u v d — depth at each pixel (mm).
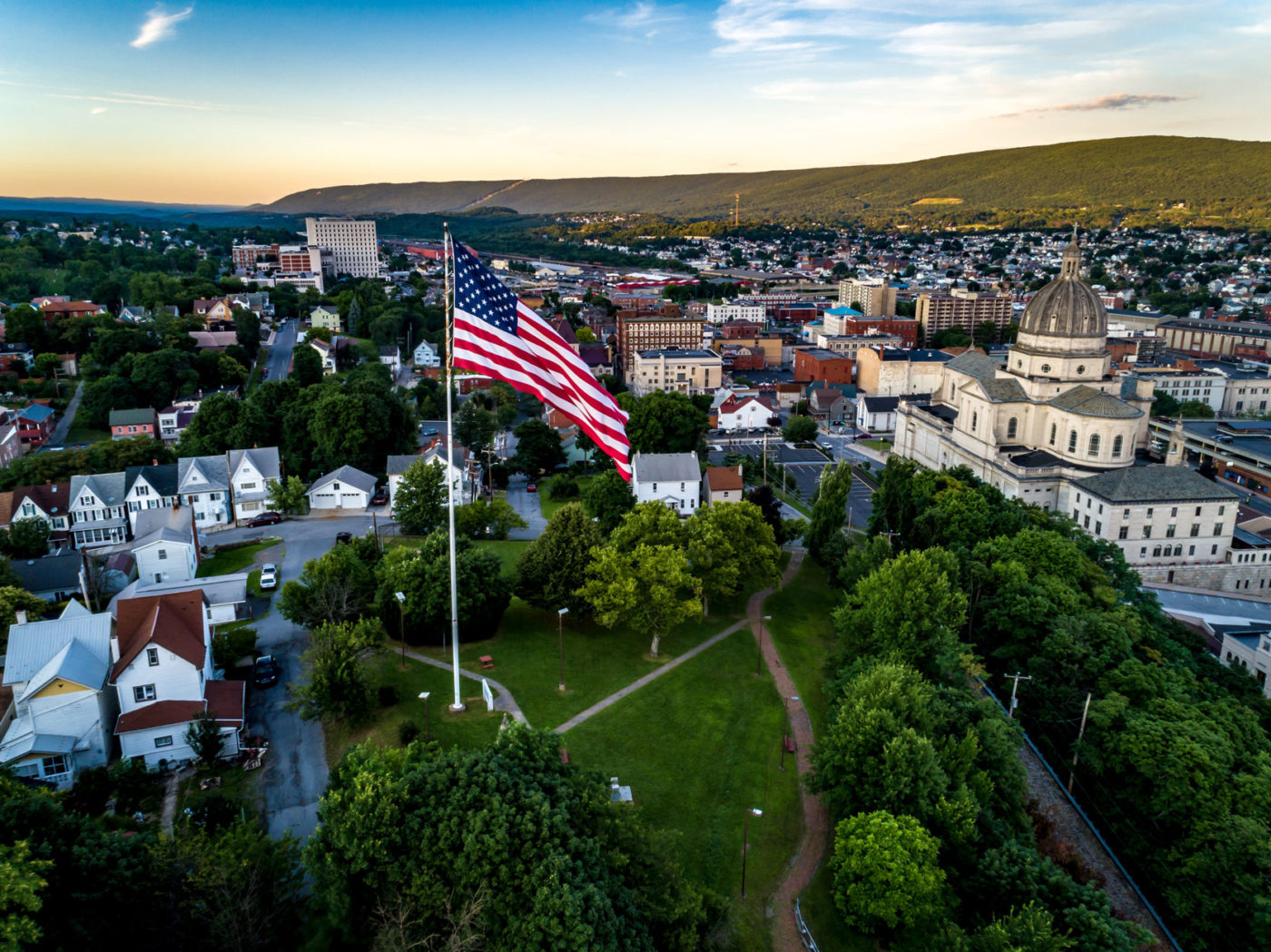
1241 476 182375
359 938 44125
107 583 104438
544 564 93500
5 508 123938
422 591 84562
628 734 76000
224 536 130875
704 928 51094
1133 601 109750
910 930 54750
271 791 64250
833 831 67188
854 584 102875
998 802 67312
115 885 43000
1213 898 62688
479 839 42844
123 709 68000
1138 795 73250
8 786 50125
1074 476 141875
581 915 40562
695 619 101062
